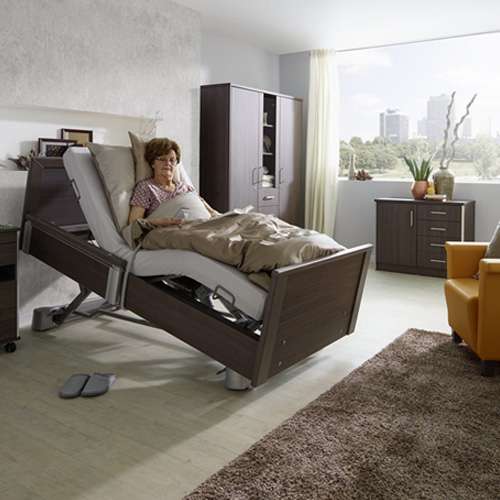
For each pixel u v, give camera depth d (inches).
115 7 156.9
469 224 209.0
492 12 185.6
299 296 99.7
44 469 74.5
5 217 137.2
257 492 68.1
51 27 140.5
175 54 178.4
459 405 93.4
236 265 101.3
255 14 189.3
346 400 95.4
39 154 146.9
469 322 108.5
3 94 131.0
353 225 242.7
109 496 68.4
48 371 110.7
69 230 136.3
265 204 219.1
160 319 107.9
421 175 215.0
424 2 175.0
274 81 252.1
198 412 92.7
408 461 75.4
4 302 119.8
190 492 69.2
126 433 85.1
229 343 98.6
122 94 161.2
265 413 92.5
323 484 69.8
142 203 124.4
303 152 249.1
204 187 204.5
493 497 67.0
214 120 199.6
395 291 184.4
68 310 133.4
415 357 117.1
